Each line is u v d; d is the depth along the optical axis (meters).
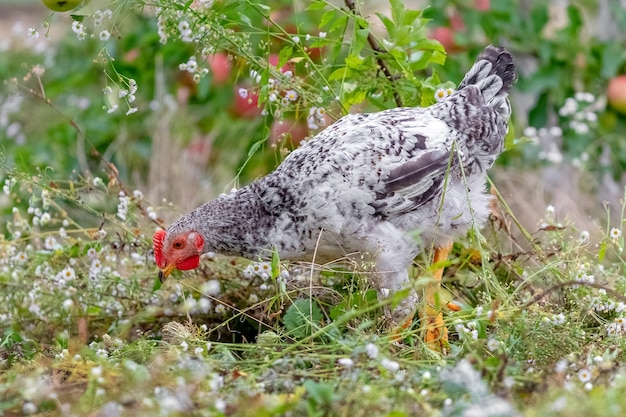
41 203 12.73
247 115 15.19
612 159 14.53
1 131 16.48
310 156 9.10
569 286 9.31
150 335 9.98
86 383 7.75
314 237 9.12
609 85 14.31
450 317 8.84
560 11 18.97
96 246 10.25
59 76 17.03
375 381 7.38
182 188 14.39
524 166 14.31
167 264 9.21
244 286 10.30
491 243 10.88
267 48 11.14
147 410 6.82
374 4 16.16
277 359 8.09
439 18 14.33
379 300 9.09
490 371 7.37
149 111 15.73
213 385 7.38
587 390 7.12
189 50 14.90
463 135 9.39
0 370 8.57
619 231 9.68
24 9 24.39
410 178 9.00
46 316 10.27
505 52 9.94
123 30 15.80
